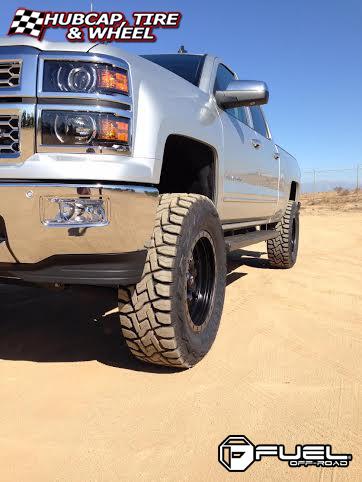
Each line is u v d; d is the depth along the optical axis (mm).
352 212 21938
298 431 2129
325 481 1778
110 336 3355
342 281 5516
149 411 2291
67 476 1797
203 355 2885
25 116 2334
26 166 2312
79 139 2330
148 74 2678
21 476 1795
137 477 1795
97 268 2404
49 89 2344
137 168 2408
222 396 2451
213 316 3059
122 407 2328
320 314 4008
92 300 4352
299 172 7324
